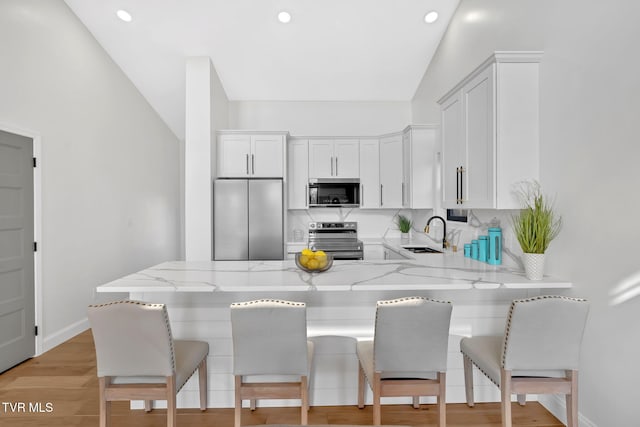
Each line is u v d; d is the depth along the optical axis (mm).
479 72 2566
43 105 3516
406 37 4113
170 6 3715
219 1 3641
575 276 2131
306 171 4977
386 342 1824
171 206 6223
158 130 5809
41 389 2771
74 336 3932
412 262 2895
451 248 3982
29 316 3346
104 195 4504
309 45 4211
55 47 3658
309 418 2318
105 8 3826
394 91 5109
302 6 3699
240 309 1779
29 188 3355
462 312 2428
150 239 5602
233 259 4371
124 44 4332
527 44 2545
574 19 2102
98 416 2396
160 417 2357
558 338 1785
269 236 4410
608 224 1894
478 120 2592
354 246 4754
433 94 4418
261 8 3721
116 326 1779
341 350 2438
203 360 2332
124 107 4895
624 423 1824
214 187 4398
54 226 3674
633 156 1745
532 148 2400
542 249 2205
